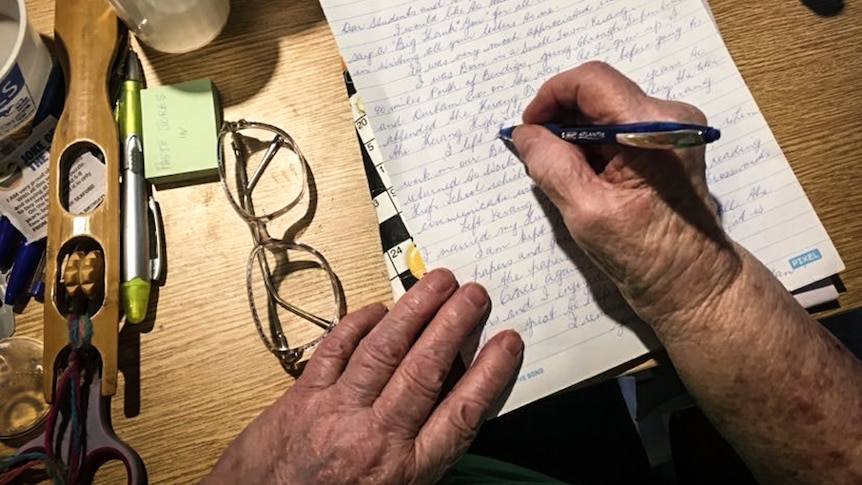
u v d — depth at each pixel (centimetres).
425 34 52
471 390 46
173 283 51
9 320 51
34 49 49
